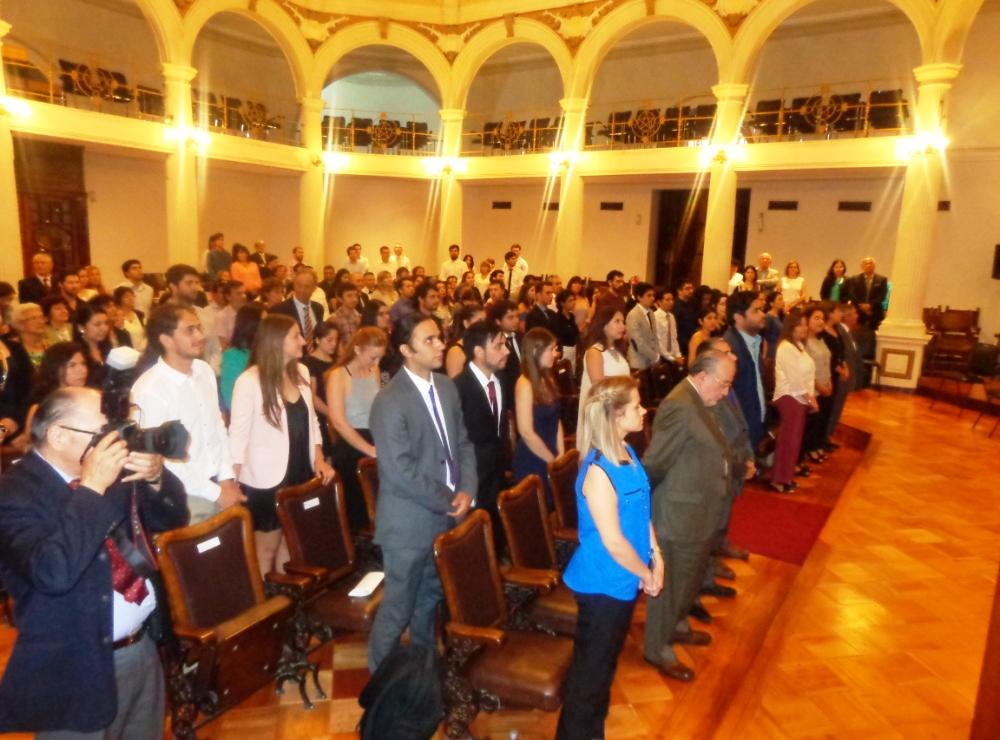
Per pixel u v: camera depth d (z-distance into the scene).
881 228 11.73
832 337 6.48
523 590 2.97
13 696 1.75
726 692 3.10
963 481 5.87
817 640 3.44
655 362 7.00
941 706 2.96
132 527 1.88
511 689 2.49
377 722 1.87
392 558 2.78
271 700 2.92
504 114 16.61
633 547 2.39
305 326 6.51
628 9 11.84
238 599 2.63
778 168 10.69
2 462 3.83
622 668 3.27
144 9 11.24
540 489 3.33
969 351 10.48
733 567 4.39
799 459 6.38
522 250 16.05
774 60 13.02
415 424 2.79
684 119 12.12
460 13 13.80
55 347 3.65
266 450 3.31
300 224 14.35
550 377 3.79
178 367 2.95
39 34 12.16
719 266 11.31
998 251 10.77
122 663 1.94
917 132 9.44
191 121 11.90
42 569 1.64
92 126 10.59
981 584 4.04
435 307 6.57
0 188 9.54
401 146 15.81
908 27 11.58
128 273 8.52
